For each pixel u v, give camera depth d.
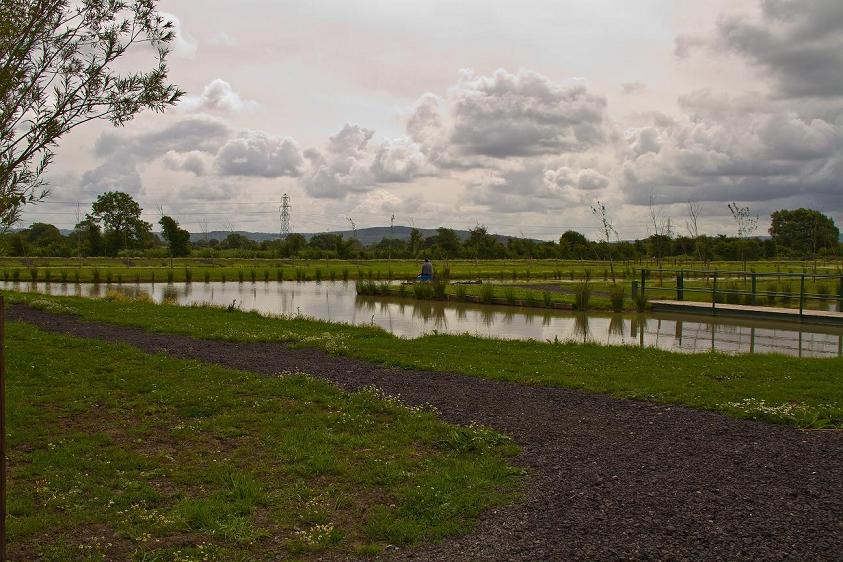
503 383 12.20
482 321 25.64
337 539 5.74
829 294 34.06
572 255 89.69
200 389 10.84
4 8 5.47
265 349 15.70
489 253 89.94
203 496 6.60
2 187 5.54
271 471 7.32
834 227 70.69
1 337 4.66
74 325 18.72
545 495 6.71
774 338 21.03
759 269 54.50
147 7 6.30
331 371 12.95
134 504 6.35
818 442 8.56
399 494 6.70
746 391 11.43
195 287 43.41
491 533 5.86
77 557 5.32
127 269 57.28
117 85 6.20
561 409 10.27
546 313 28.70
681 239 65.31
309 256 83.56
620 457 7.94
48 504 6.30
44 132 5.82
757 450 8.21
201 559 5.36
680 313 28.80
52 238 87.62
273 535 5.83
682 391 11.45
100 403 9.95
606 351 16.17
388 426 9.16
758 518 6.14
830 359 14.98
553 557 5.41
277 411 9.73
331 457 7.68
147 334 17.52
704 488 6.89
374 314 27.97
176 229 82.62
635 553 5.46
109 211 97.69
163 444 8.22
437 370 13.37
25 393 10.26
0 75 5.42
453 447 8.32
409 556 5.46
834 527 5.95
